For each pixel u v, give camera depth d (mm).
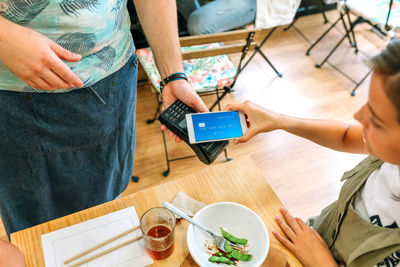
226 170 1007
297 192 1970
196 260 768
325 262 840
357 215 820
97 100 1065
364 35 3020
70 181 1289
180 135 970
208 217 860
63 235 848
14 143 1048
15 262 746
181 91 1060
